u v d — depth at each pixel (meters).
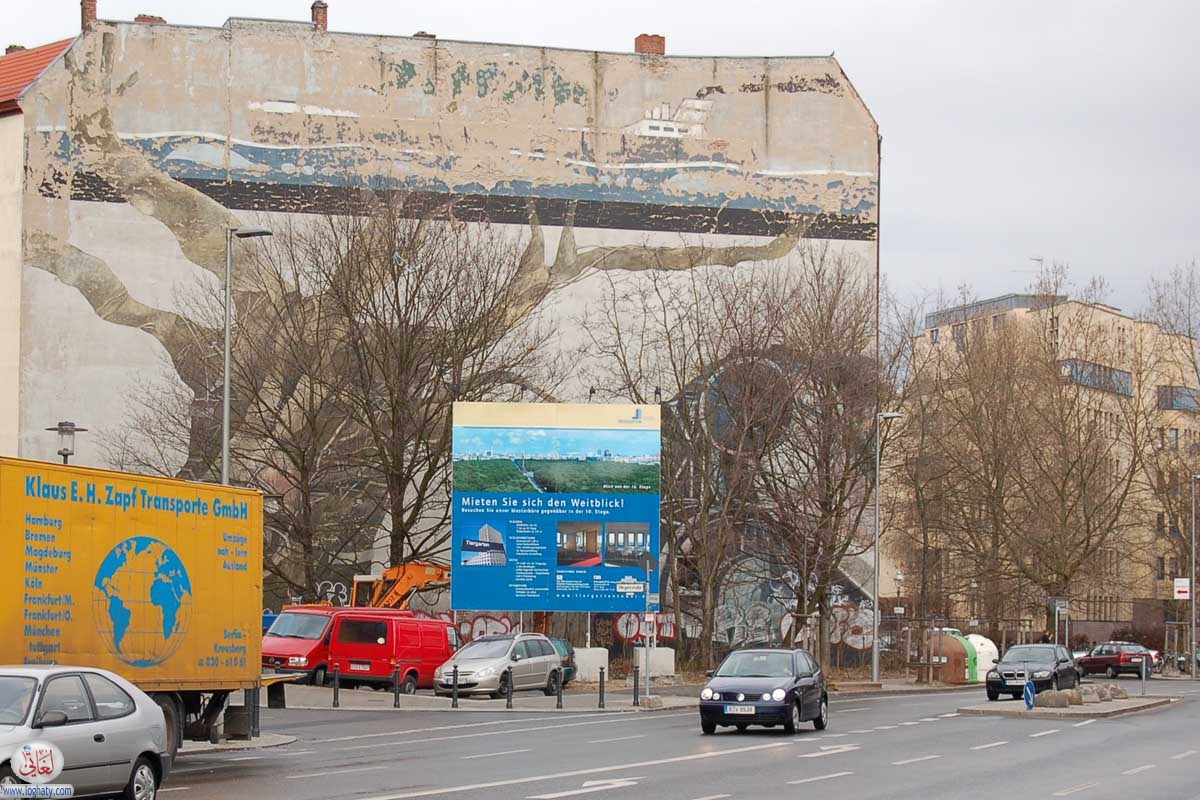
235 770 21.52
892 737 29.14
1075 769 22.41
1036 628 89.00
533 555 48.09
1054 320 79.00
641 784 19.34
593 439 48.53
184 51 63.88
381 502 57.91
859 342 58.97
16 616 19.41
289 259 60.25
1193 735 30.56
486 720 34.09
